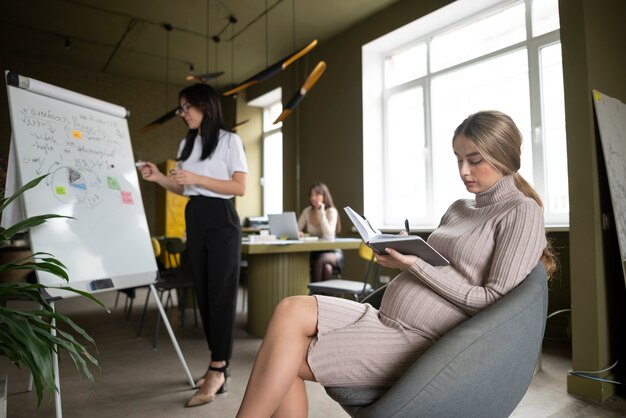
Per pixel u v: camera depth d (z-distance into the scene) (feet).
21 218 5.64
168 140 24.34
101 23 17.22
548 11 12.23
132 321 12.48
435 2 13.98
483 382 3.31
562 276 10.87
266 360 3.59
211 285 6.93
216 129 7.20
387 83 17.19
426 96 15.51
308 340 4.00
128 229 6.81
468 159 4.06
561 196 11.80
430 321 3.75
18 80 5.91
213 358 6.93
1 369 8.32
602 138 7.09
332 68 18.10
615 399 6.94
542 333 3.67
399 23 15.20
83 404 6.61
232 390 7.21
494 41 13.58
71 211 6.04
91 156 6.63
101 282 6.06
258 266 10.68
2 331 3.99
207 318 7.11
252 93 23.52
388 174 16.99
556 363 8.91
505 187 3.95
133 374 8.00
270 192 24.20
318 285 10.25
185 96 7.16
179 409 6.43
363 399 3.54
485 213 3.97
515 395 3.60
